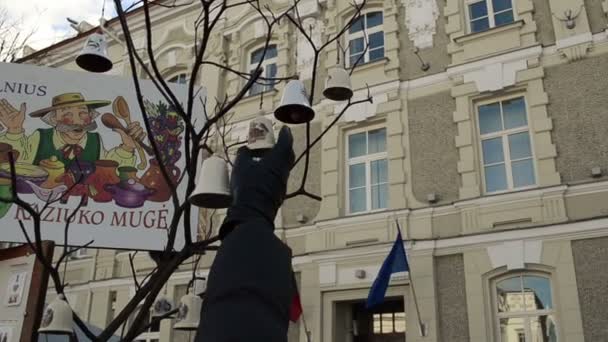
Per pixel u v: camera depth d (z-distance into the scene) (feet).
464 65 35.40
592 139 30.50
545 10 34.42
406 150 35.60
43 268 14.57
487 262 30.89
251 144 11.69
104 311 43.29
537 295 29.76
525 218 30.73
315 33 42.80
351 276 34.24
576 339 27.50
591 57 32.07
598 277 28.04
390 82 37.55
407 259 32.81
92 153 18.25
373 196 36.76
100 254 45.52
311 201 37.91
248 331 8.75
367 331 35.47
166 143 18.72
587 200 29.60
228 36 47.80
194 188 13.30
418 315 31.07
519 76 33.60
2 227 16.35
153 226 17.85
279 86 42.88
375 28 40.91
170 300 17.85
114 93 19.16
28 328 14.08
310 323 34.60
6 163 17.53
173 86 19.34
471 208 32.27
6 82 18.51
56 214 17.16
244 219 10.21
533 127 32.40
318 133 39.65
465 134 33.99
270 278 9.39
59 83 18.97
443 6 38.04
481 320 29.91
